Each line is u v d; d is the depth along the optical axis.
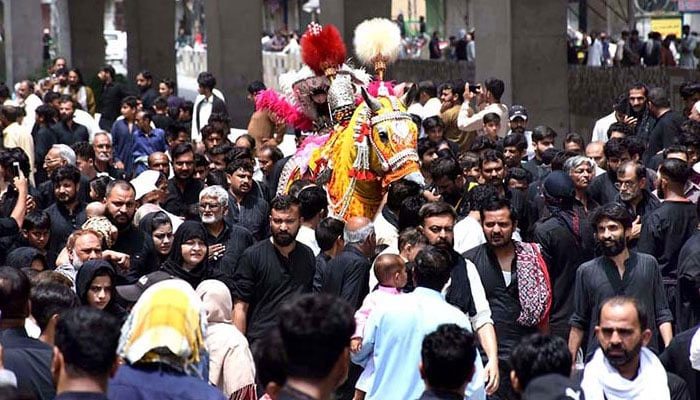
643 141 19.44
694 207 14.52
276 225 13.51
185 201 18.55
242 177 17.66
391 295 11.52
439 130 21.45
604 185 16.86
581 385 10.16
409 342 10.93
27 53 51.34
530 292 12.67
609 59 56.94
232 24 39.69
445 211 12.58
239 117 39.97
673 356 11.62
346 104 17.17
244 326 13.57
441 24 89.81
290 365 7.26
